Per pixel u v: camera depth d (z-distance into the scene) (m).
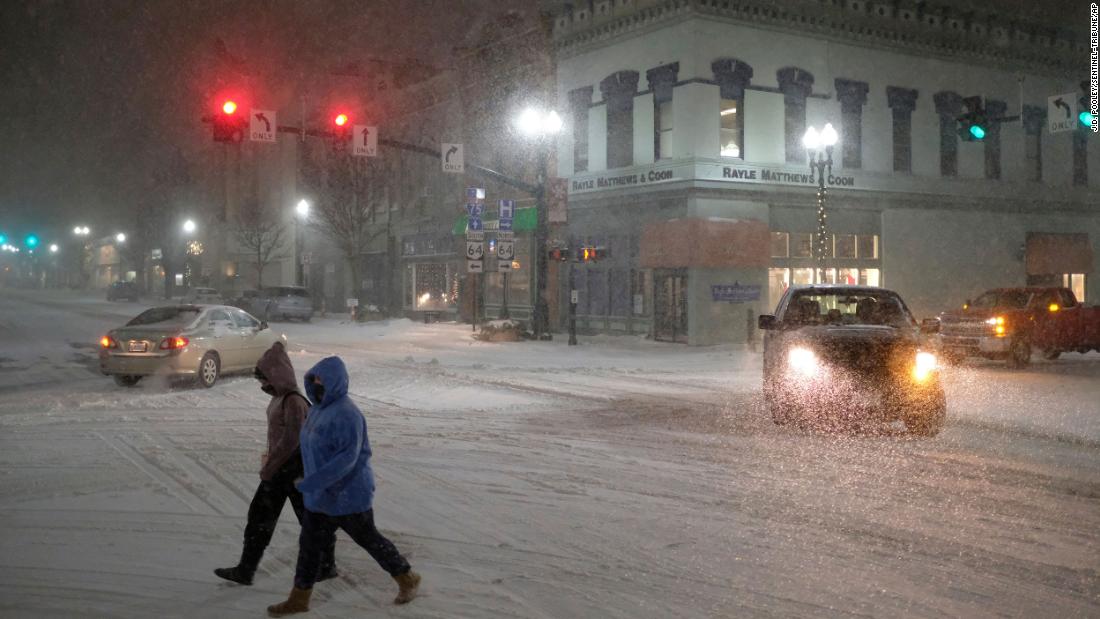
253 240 60.66
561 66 34.19
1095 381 18.33
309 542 5.25
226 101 23.98
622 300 32.00
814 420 11.53
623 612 5.28
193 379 16.77
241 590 5.71
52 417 12.98
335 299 54.78
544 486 8.64
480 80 38.75
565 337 31.97
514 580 5.87
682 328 29.42
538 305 30.67
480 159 39.12
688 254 27.92
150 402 14.59
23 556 6.39
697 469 9.39
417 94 43.72
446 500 8.08
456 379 18.27
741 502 7.96
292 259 59.78
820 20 31.06
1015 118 21.31
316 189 47.22
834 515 7.51
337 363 5.23
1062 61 37.09
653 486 8.62
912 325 12.35
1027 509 7.71
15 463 9.66
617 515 7.54
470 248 29.66
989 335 21.03
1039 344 21.83
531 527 7.18
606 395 15.91
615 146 31.92
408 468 9.50
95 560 6.30
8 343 28.22
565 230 34.41
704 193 28.95
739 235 28.53
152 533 6.98
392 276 47.53
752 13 29.70
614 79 31.70
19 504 7.89
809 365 11.28
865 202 32.31
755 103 29.88
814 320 12.39
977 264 35.28
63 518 7.42
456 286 42.09
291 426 5.69
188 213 74.06
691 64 28.75
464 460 9.93
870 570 6.07
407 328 38.28
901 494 8.25
